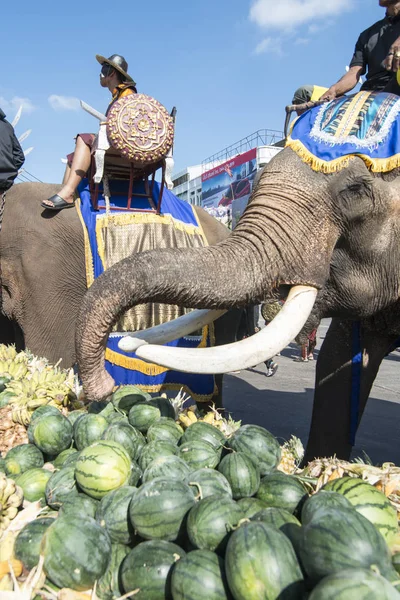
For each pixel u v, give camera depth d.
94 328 2.46
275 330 2.60
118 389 3.15
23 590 1.62
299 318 2.69
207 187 47.16
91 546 1.71
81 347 2.50
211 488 1.92
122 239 4.73
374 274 3.09
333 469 2.27
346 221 2.88
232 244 2.76
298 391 8.46
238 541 1.52
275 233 2.76
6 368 3.91
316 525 1.49
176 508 1.78
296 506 1.96
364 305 3.19
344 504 1.66
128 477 2.09
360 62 4.27
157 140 4.36
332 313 3.28
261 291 2.72
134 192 5.01
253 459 2.21
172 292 2.53
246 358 2.47
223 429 2.93
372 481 2.20
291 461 2.66
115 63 4.95
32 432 2.65
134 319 4.57
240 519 1.72
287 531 1.63
